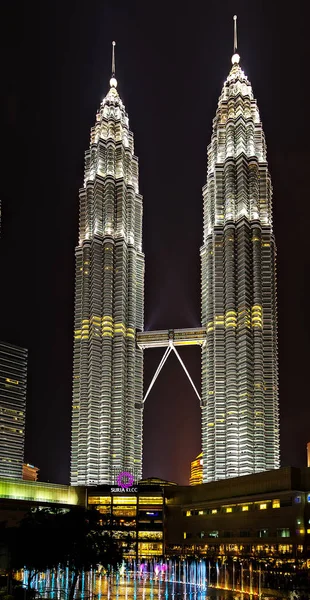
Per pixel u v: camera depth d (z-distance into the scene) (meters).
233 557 196.50
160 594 119.56
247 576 152.88
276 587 122.56
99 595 116.44
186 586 139.62
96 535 106.00
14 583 100.81
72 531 102.62
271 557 180.00
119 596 115.56
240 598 109.00
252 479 199.75
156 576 176.50
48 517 108.94
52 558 99.62
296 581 125.88
